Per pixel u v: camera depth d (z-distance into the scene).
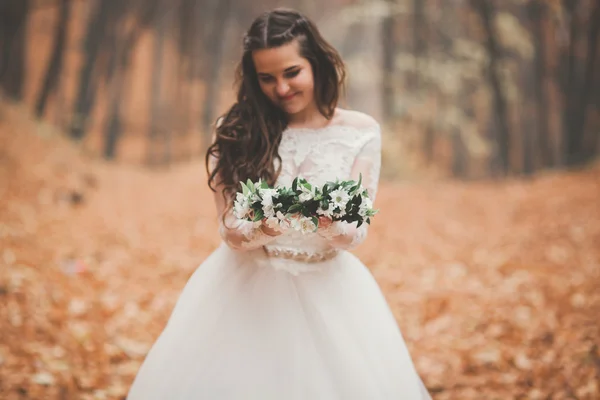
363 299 2.75
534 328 4.98
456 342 4.89
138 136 26.28
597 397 3.94
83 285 5.91
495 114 21.77
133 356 4.54
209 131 23.77
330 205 2.22
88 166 13.07
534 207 10.38
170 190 12.52
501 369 4.39
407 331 5.18
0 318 4.67
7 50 18.86
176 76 27.11
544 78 20.83
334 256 2.73
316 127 2.69
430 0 18.45
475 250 7.91
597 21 16.72
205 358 2.55
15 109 14.42
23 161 10.97
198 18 25.88
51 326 4.75
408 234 8.95
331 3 26.41
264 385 2.46
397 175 15.73
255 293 2.62
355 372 2.53
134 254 7.33
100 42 18.30
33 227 7.79
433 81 17.66
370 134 2.70
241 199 2.27
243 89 2.67
